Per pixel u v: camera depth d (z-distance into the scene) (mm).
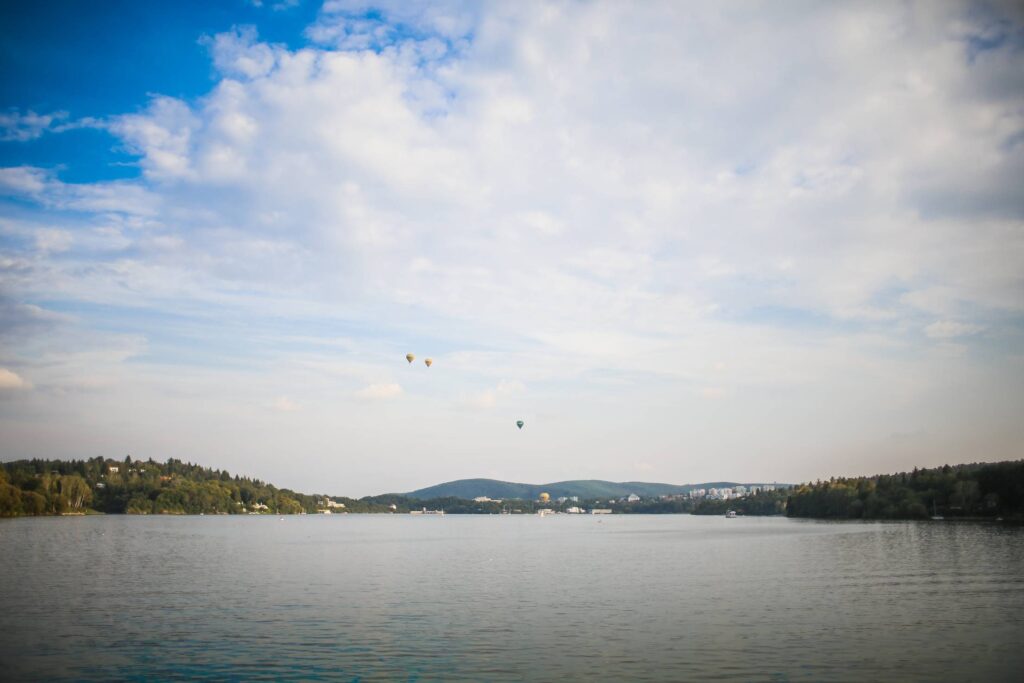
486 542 147500
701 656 35375
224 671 33156
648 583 66125
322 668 33500
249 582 67000
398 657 35562
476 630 42344
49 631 42156
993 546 104688
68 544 116438
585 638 39844
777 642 38500
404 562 92062
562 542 147375
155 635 40969
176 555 98938
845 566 79312
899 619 45062
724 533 175875
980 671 32469
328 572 77312
